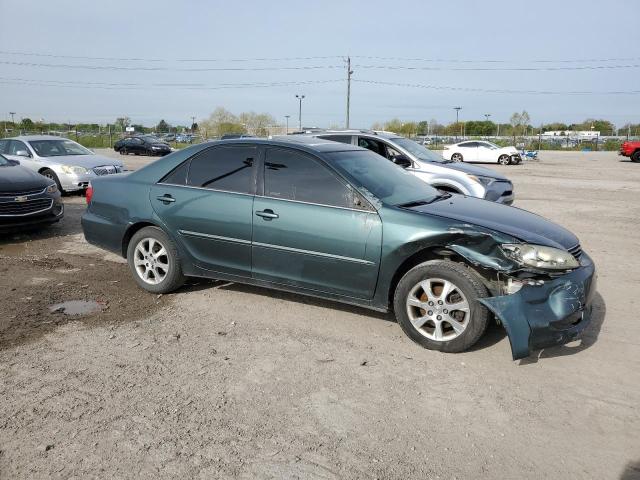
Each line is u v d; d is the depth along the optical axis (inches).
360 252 168.9
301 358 158.4
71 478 105.6
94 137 2017.7
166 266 209.9
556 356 160.9
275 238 183.0
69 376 146.3
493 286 156.3
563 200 511.2
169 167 210.1
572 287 151.6
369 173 185.9
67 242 312.8
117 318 188.9
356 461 111.7
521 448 117.0
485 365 154.6
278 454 113.4
